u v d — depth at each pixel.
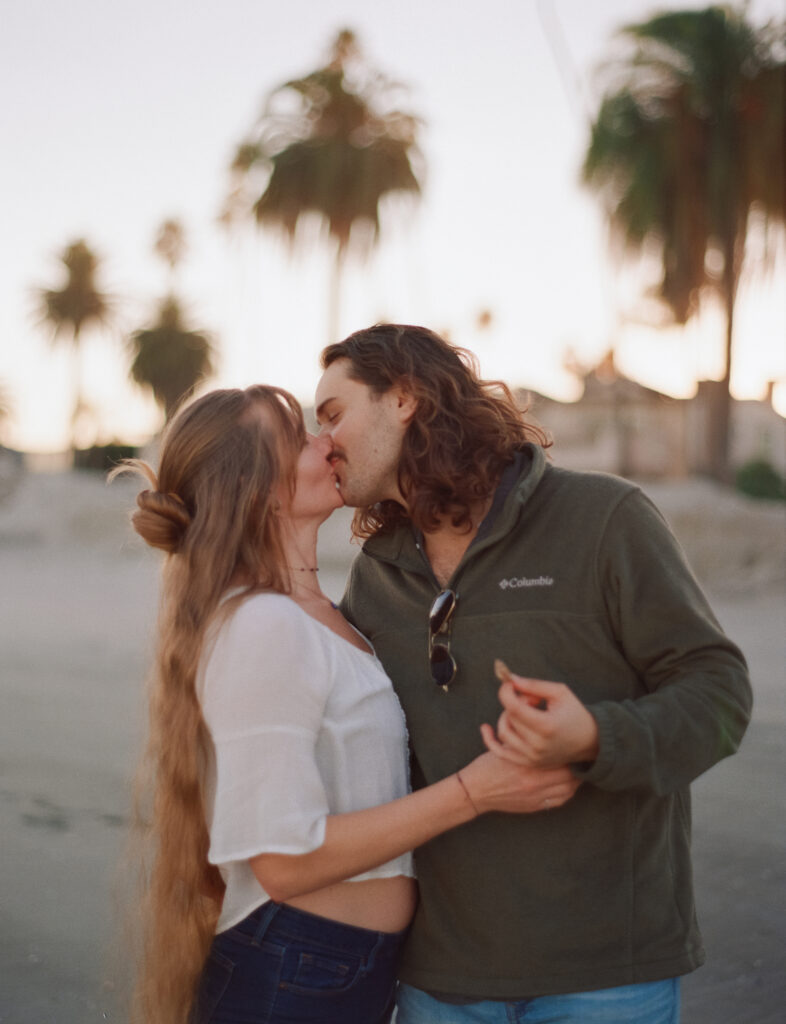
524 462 2.05
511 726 1.72
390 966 1.93
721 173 24.91
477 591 1.95
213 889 1.94
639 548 1.87
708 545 17.17
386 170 38.03
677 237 25.59
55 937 3.53
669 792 1.71
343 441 2.06
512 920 1.85
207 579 1.84
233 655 1.76
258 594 1.84
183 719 1.83
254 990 1.82
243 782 1.72
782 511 18.83
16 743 6.39
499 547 1.94
